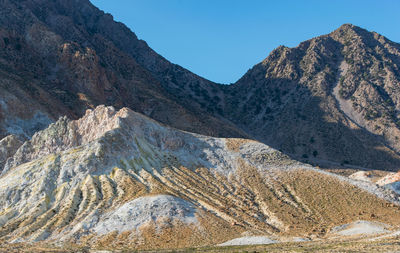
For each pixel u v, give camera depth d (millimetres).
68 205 118562
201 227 109688
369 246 86562
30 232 108688
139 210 112312
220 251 92438
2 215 117750
